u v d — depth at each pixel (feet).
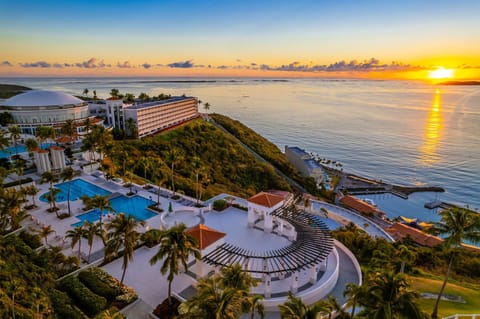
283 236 130.82
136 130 310.24
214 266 100.22
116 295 91.30
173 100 422.41
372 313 62.28
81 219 145.69
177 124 388.78
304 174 388.37
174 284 101.19
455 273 137.08
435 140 637.30
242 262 102.53
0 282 77.56
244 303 65.21
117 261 113.39
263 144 436.35
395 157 533.55
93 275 99.30
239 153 346.95
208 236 107.34
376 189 384.47
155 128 348.79
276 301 91.76
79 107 335.06
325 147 606.96
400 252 106.63
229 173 297.53
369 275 72.13
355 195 370.32
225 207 162.61
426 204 344.69
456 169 466.70
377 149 585.63
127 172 200.13
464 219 94.89
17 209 119.03
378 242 140.46
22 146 252.62
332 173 439.22
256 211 140.67
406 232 230.89
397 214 326.85
